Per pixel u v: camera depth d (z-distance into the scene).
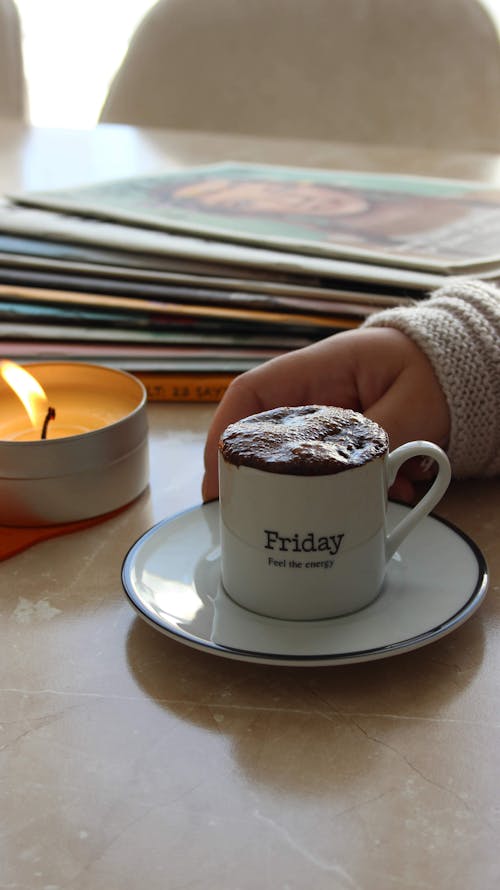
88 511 0.52
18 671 0.42
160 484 0.56
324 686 0.41
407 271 0.69
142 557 0.47
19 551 0.50
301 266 0.70
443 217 0.84
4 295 0.72
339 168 1.19
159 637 0.44
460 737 0.39
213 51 1.48
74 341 0.70
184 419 0.65
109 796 0.37
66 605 0.46
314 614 0.43
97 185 0.97
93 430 0.53
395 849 0.35
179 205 0.88
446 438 0.54
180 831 0.35
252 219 0.83
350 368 0.54
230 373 0.68
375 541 0.43
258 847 0.35
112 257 0.75
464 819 0.36
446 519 0.50
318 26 1.45
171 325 0.70
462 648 0.43
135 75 1.50
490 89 1.41
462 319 0.55
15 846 0.35
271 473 0.41
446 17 1.41
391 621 0.43
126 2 3.12
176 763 0.38
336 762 0.38
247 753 0.38
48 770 0.38
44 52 3.16
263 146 1.33
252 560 0.43
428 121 1.44
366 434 0.43
